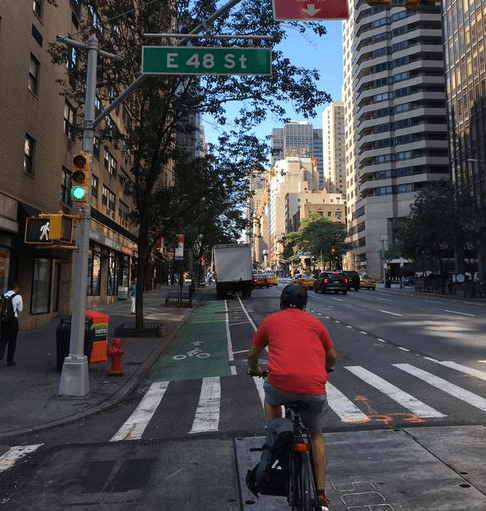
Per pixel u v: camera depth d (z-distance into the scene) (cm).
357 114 11031
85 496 455
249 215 3831
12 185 1562
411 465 502
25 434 676
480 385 864
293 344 379
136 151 1664
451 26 5897
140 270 1667
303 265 12850
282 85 1521
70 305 2184
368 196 10131
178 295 3309
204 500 439
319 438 375
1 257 1516
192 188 1681
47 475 512
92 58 954
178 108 1622
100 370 1106
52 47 1577
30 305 1730
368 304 2869
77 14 2200
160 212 1673
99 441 633
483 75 5091
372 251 9962
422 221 3891
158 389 959
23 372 1045
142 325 1647
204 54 860
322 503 329
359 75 10794
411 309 2516
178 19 1548
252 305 2986
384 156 9994
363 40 10381
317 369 371
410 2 688
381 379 935
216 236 4406
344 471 491
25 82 1662
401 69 9844
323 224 10956
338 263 10800
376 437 597
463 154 5544
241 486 465
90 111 936
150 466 529
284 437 337
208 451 571
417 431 615
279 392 371
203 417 729
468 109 5428
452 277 4578
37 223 847
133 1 1600
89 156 914
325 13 694
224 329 1892
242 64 861
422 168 9600
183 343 1581
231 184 1784
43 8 1825
